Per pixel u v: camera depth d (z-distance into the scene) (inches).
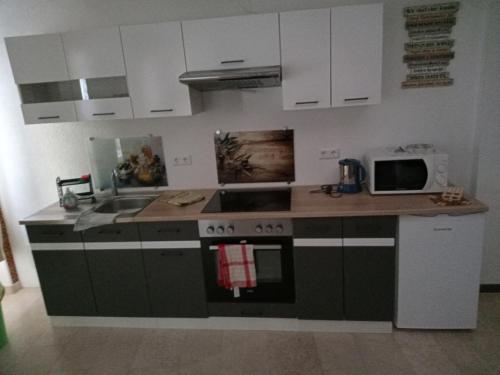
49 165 128.0
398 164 99.1
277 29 94.3
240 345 100.3
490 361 88.7
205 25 96.0
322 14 92.2
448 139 110.2
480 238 90.3
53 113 107.4
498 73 101.0
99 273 107.3
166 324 110.1
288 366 91.4
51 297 111.6
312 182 117.9
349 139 113.2
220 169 120.6
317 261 97.0
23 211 133.9
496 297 114.1
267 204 102.8
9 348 105.8
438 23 101.4
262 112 113.8
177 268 103.6
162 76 101.0
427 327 98.5
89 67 102.6
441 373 85.9
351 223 92.9
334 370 89.0
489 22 98.3
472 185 111.7
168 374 91.6
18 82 105.5
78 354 101.5
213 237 100.0
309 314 101.7
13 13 114.7
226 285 100.1
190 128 118.4
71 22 114.0
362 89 95.7
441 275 93.8
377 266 95.2
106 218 100.8
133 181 125.4
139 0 110.0
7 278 136.3
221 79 91.7
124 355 99.7
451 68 104.7
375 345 96.4
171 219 98.1
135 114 105.2
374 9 90.7
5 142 127.6
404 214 90.2
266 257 101.5
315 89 97.3
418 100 108.0
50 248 106.9
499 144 105.7
